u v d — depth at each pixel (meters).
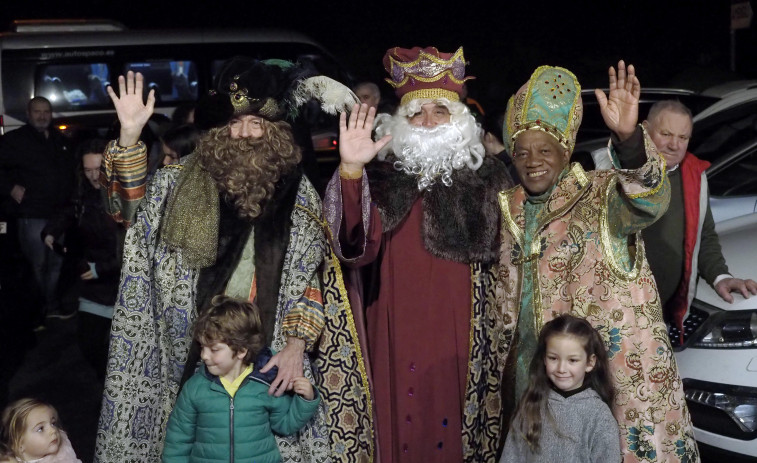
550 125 3.71
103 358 5.10
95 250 5.07
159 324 3.73
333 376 3.88
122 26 13.09
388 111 6.47
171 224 3.63
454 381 3.90
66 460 3.78
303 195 3.79
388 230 3.86
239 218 3.68
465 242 3.84
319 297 3.83
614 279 3.65
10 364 7.01
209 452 3.52
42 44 12.11
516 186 3.90
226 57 12.31
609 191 3.62
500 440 3.92
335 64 12.41
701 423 4.55
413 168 3.91
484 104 14.70
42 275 8.38
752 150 6.34
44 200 8.45
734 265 4.86
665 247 4.48
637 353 3.64
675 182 4.51
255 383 3.55
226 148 3.63
